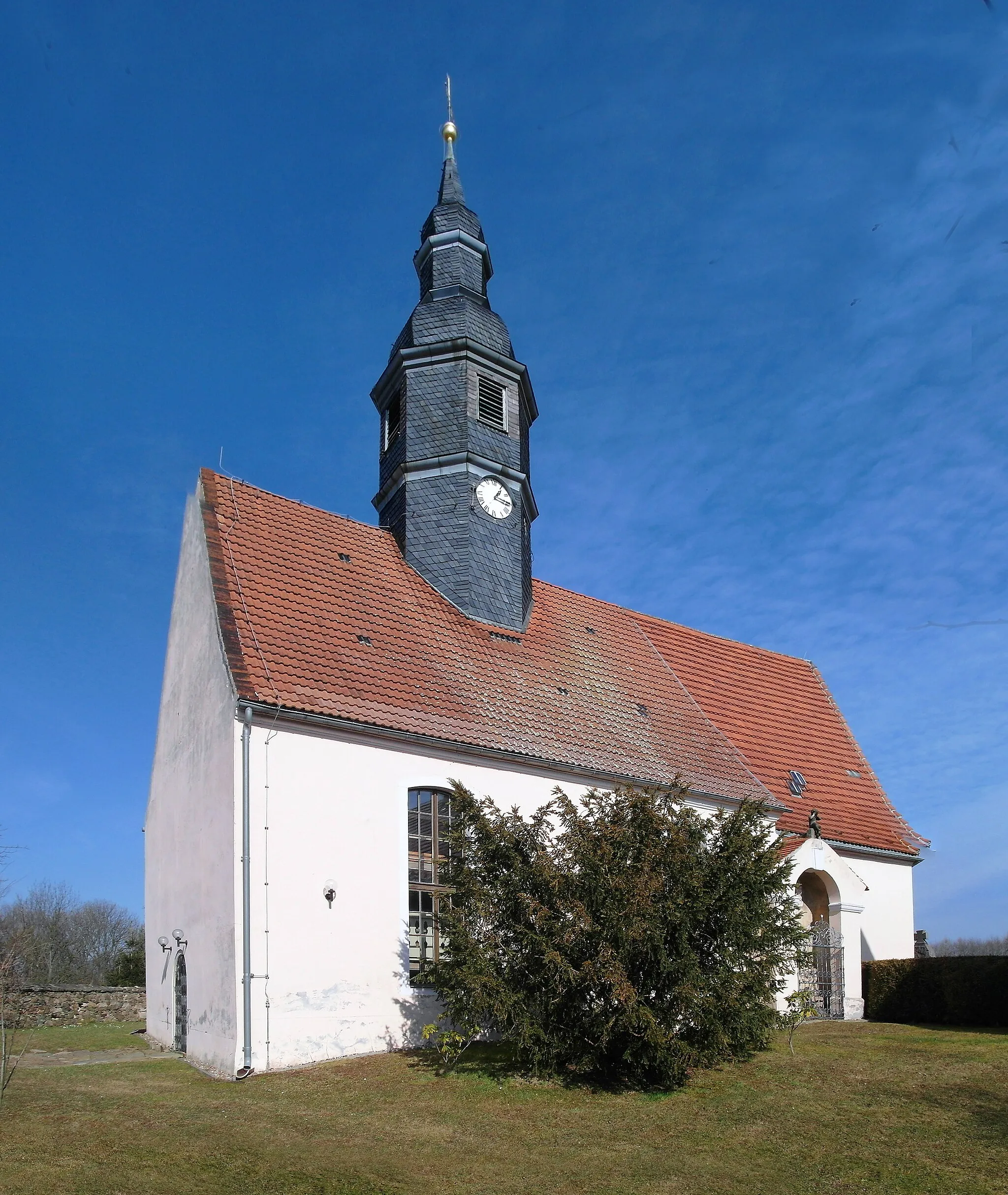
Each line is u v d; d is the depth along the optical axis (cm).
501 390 2542
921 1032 1931
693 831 1530
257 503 2198
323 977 1681
